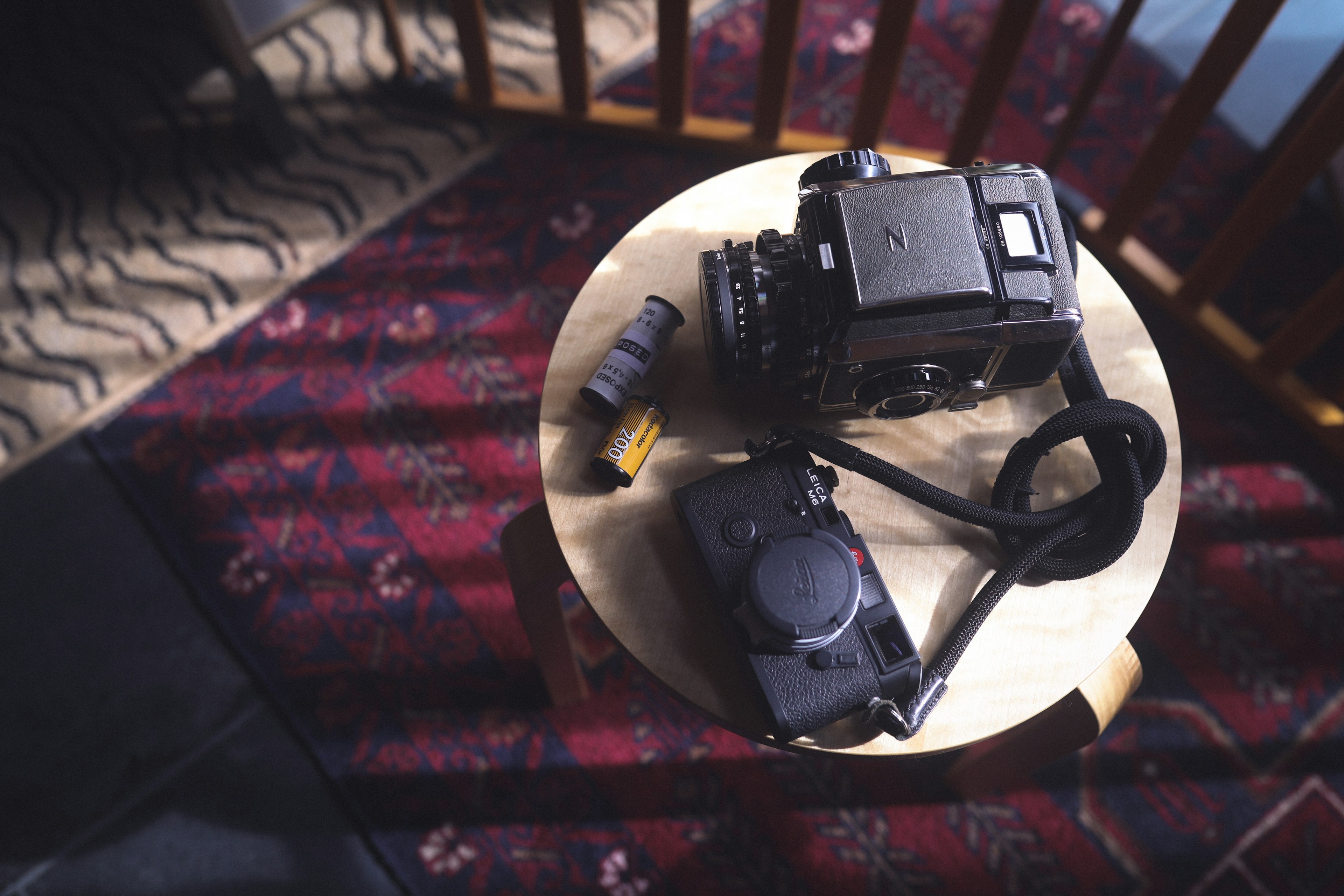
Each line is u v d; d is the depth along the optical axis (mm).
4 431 1440
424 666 1306
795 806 1234
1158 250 1564
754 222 952
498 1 1765
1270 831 1216
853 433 865
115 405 1458
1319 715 1272
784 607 703
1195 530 1375
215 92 1687
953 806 1233
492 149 1646
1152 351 900
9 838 1234
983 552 818
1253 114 1657
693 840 1220
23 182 1616
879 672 717
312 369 1479
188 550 1367
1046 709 763
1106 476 785
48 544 1373
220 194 1605
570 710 1283
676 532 818
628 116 1629
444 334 1503
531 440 1435
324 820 1238
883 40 1328
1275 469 1411
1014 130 1649
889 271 710
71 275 1551
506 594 1343
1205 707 1277
